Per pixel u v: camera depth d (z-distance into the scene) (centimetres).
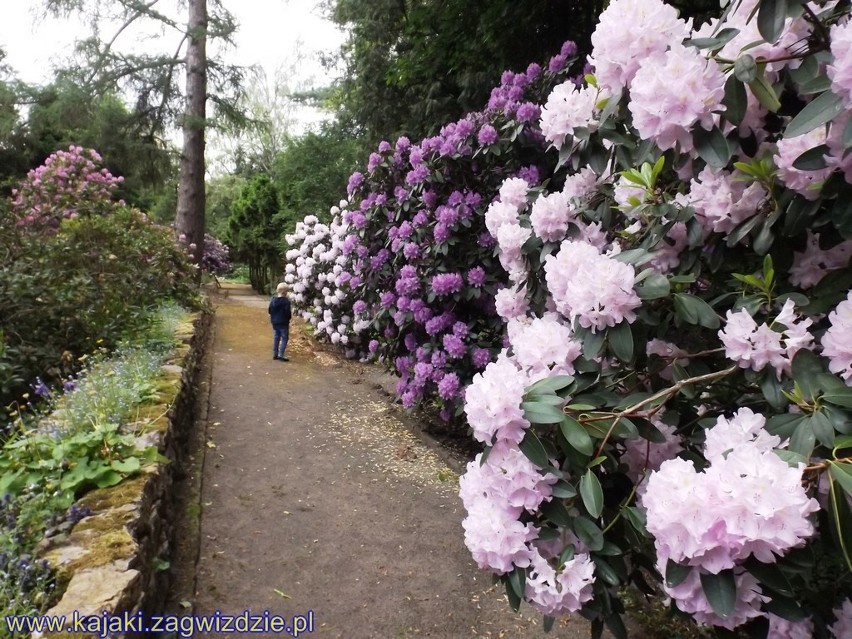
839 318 102
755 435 105
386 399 519
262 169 2394
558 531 120
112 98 1002
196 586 225
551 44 476
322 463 362
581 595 117
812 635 112
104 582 147
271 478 334
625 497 129
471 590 236
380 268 452
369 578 241
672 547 86
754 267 138
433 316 396
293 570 243
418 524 290
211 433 400
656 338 147
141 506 191
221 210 2442
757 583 91
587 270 124
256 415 448
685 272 143
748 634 107
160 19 941
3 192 820
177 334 513
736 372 134
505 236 200
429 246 387
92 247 493
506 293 211
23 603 138
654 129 115
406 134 694
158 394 315
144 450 228
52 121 961
